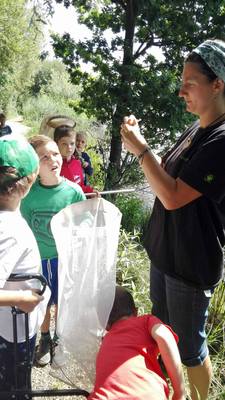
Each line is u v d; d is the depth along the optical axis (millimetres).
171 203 2137
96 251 2338
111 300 2336
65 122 4465
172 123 8742
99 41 9195
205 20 8680
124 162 9328
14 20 20828
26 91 23328
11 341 2137
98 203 2402
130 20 9008
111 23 9133
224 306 3725
